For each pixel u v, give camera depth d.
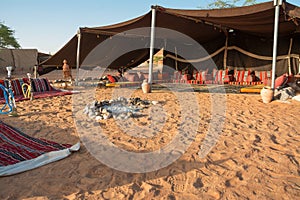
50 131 4.02
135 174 2.63
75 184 2.40
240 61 13.78
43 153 3.04
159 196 2.22
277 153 3.16
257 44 13.23
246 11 7.17
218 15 7.46
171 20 9.47
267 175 2.60
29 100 6.93
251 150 3.26
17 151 3.09
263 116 5.16
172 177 2.57
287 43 12.43
